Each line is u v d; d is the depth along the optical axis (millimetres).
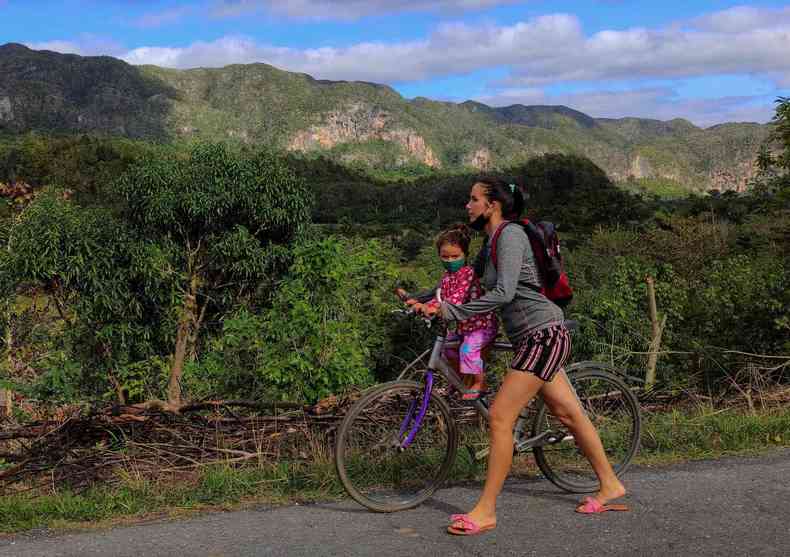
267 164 13875
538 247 3400
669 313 7555
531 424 3920
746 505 3541
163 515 3654
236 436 4578
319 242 6934
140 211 13227
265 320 6734
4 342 11898
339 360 6262
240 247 12969
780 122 8180
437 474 3775
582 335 7383
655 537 3148
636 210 75438
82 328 12219
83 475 4168
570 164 174875
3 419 5109
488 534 3230
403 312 3740
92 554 3070
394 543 3135
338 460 3588
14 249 12133
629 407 4203
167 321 13062
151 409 4527
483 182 3465
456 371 3770
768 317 7035
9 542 3287
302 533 3283
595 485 3918
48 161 129500
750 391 6105
